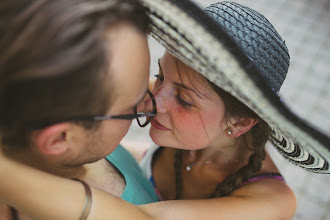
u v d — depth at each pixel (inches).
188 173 55.9
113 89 24.9
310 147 33.0
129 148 68.4
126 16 24.5
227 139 50.2
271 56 38.0
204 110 40.1
